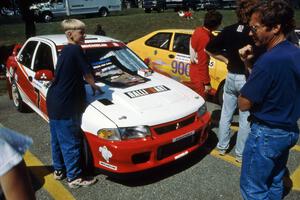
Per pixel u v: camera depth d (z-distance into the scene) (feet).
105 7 84.58
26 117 19.79
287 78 7.47
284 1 7.48
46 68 15.87
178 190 11.91
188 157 14.21
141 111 12.12
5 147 3.84
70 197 11.62
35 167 13.83
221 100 21.04
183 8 81.92
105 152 11.44
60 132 11.35
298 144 15.57
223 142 14.21
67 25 10.88
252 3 10.97
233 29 11.89
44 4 43.19
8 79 21.06
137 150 11.30
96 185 12.26
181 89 14.52
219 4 90.33
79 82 11.14
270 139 7.95
